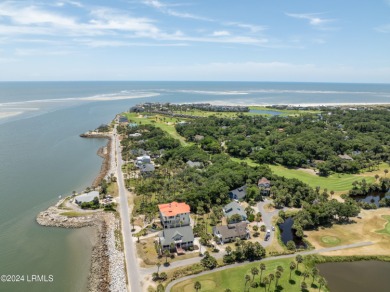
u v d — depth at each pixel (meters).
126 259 87.50
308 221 108.38
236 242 95.38
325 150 191.38
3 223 108.19
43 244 96.88
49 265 86.31
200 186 129.75
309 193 128.88
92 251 93.38
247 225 109.00
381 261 91.12
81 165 174.88
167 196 127.94
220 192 125.50
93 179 153.00
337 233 105.81
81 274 82.56
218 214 113.38
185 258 88.25
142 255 89.50
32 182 145.50
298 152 187.88
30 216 113.75
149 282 78.00
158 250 91.50
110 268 83.94
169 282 77.88
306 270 83.88
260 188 136.50
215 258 88.44
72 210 118.06
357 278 83.38
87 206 119.94
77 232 104.50
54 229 105.88
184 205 111.56
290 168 178.38
